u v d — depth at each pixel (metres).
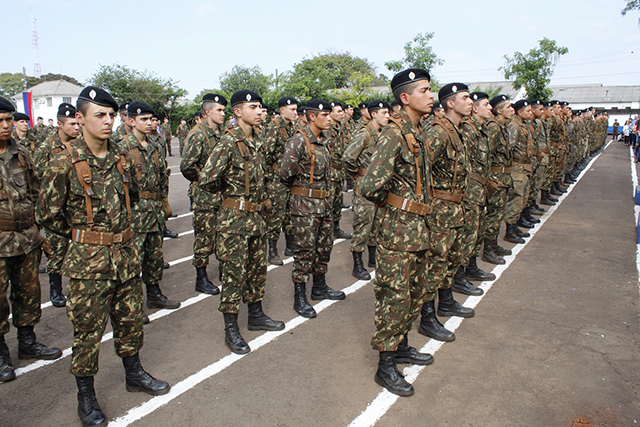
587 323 4.03
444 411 2.82
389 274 2.96
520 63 30.12
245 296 3.91
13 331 4.07
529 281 5.11
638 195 9.26
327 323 4.12
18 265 3.39
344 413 2.80
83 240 2.68
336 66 46.47
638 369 3.27
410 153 2.92
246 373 3.28
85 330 2.67
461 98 3.68
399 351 3.41
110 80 34.97
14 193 3.27
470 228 4.51
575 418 2.74
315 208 4.24
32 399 3.01
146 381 3.04
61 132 4.80
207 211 4.73
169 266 5.85
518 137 6.42
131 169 2.98
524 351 3.55
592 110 17.00
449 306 4.27
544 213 8.69
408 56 26.72
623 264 5.61
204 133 4.91
